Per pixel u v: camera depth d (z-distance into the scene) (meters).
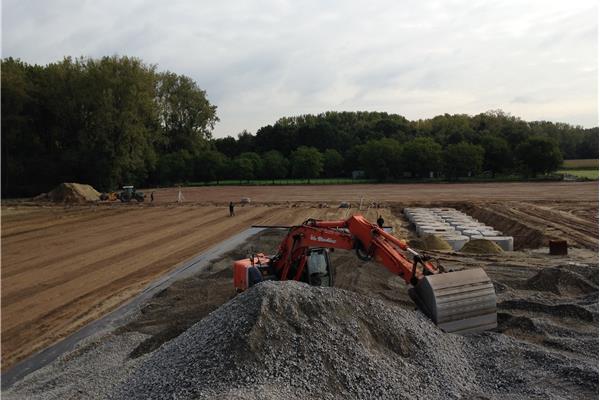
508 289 14.60
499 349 9.36
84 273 21.80
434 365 8.61
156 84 91.44
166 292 17.48
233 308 9.51
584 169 97.38
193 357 8.41
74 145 71.25
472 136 100.31
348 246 11.29
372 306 9.78
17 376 11.65
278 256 13.35
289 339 8.49
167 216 41.41
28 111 68.88
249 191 68.31
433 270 10.07
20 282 20.58
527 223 31.38
